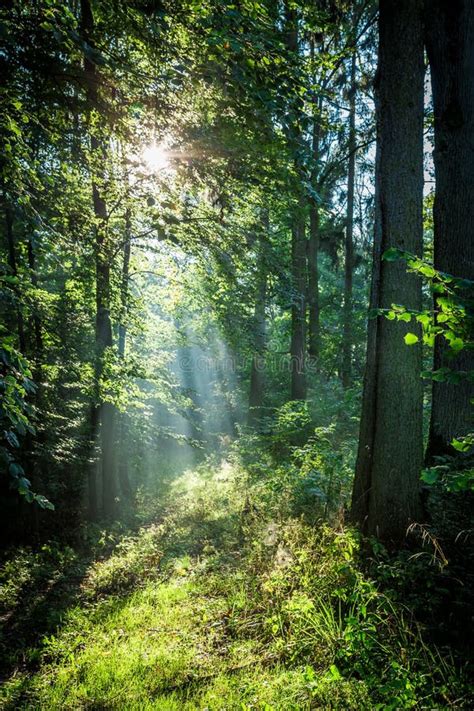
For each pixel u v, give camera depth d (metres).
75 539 10.42
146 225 10.07
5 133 4.95
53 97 5.98
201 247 10.01
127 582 7.68
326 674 3.94
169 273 13.29
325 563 5.38
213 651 5.02
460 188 6.89
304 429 12.85
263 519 8.16
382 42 5.80
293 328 14.97
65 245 8.03
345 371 18.44
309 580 5.28
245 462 13.61
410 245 5.63
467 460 5.07
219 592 6.41
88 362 10.31
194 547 8.62
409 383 5.59
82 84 5.97
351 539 5.27
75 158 7.89
